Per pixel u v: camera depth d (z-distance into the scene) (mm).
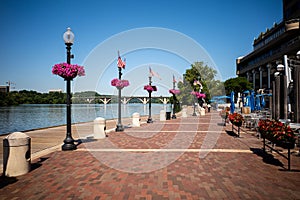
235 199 4305
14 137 5676
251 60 67438
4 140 5676
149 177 5457
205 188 4805
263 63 55938
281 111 12242
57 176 5555
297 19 41906
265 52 57000
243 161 6770
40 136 11766
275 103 12742
